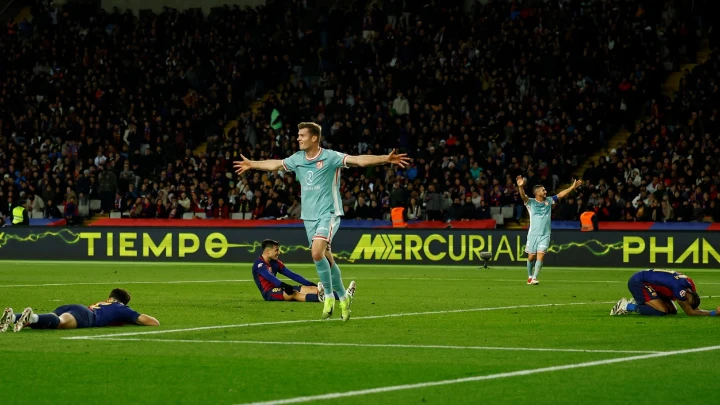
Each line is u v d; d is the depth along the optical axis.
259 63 55.41
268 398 9.86
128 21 60.62
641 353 13.01
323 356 12.79
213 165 48.53
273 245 22.44
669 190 40.59
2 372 11.45
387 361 12.34
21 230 44.59
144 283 29.36
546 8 52.69
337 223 16.81
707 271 37.50
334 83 52.72
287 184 45.56
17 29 61.72
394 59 53.06
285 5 58.69
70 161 50.56
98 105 54.53
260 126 50.88
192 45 56.75
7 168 51.44
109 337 14.60
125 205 47.50
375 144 47.56
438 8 54.16
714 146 42.72
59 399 9.86
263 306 20.91
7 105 55.88
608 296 24.27
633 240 39.09
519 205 42.81
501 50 50.50
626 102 46.69
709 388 10.42
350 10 57.81
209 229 42.81
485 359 12.50
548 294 24.95
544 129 45.47
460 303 21.92
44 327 15.19
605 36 50.28
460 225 42.09
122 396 10.01
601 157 43.38
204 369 11.69
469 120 47.31
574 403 9.64
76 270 36.94
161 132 52.16
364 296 24.14
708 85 45.91
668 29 50.00
